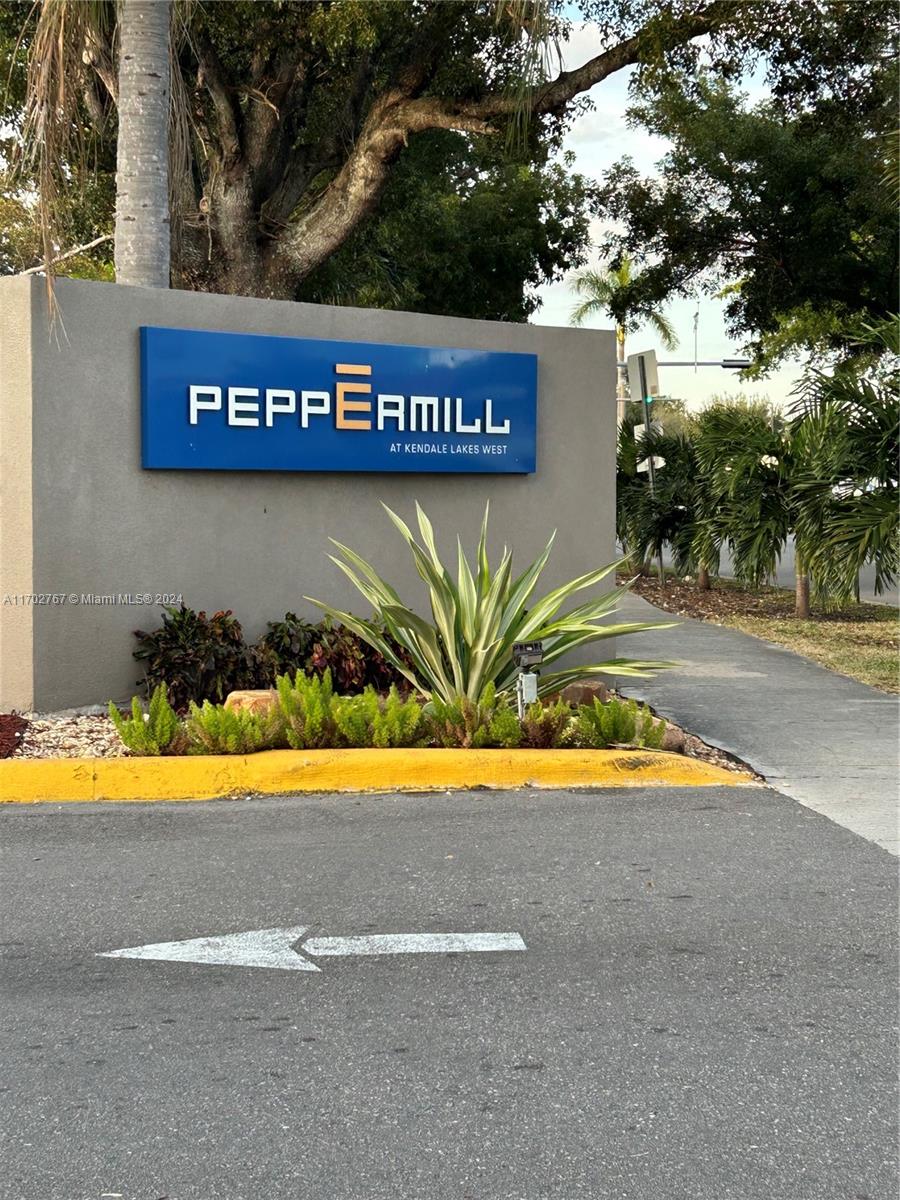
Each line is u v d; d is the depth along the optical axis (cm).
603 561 1045
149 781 687
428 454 953
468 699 753
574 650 1023
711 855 599
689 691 994
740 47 1692
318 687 762
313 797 691
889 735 852
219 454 874
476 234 2406
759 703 950
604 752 742
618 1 1581
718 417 1530
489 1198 319
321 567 936
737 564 1484
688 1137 349
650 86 1652
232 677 864
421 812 664
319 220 1708
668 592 1825
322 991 441
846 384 1234
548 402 1012
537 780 723
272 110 1619
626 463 2011
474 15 1577
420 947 480
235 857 586
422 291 2450
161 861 579
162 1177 327
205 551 888
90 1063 387
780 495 1451
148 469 859
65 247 1047
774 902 536
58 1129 349
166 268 995
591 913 519
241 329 886
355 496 945
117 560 855
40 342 817
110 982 446
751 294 2289
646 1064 390
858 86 1852
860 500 1202
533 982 450
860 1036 412
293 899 530
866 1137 350
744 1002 436
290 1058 391
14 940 483
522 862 583
